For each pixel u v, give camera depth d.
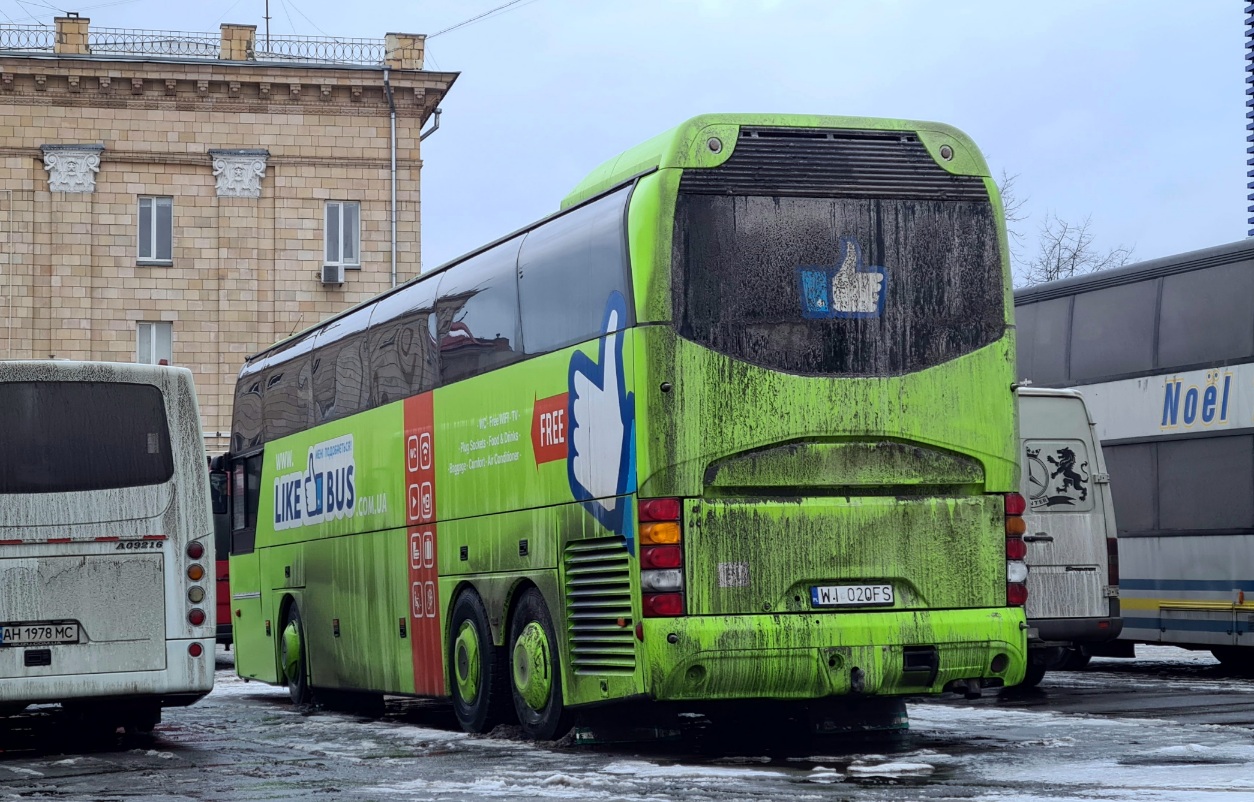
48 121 44.66
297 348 18.86
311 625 18.05
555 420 12.17
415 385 15.05
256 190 45.72
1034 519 18.23
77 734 14.96
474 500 13.67
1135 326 21.08
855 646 11.05
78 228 44.78
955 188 11.62
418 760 11.84
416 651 15.05
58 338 44.59
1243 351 19.50
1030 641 18.03
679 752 11.78
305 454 18.23
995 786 9.41
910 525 11.28
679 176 11.09
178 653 13.28
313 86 45.78
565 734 12.55
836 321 11.25
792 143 11.34
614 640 11.33
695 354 10.95
